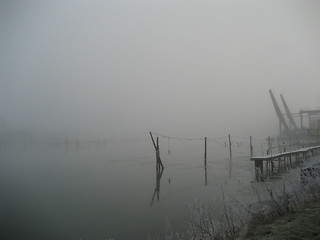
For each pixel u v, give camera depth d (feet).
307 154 114.73
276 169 88.79
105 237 42.19
